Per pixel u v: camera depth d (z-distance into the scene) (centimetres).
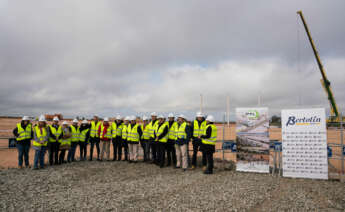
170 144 1071
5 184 748
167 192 668
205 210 534
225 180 813
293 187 736
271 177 873
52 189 705
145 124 1225
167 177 858
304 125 865
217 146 2019
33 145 976
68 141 1115
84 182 791
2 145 1991
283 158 886
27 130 1011
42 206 556
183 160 983
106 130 1202
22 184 749
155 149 1121
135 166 1061
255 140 948
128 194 651
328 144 880
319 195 657
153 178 841
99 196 633
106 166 1052
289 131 884
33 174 886
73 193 662
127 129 1187
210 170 920
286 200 612
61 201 592
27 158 1030
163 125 1032
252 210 543
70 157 1170
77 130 1191
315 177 842
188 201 592
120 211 526
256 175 905
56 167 1026
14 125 3862
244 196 635
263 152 934
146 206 557
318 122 848
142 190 688
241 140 966
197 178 841
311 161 850
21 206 556
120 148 1210
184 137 983
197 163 1164
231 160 1270
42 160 996
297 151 870
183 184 755
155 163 1119
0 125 3706
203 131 996
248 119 962
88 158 1330
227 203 580
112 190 689
